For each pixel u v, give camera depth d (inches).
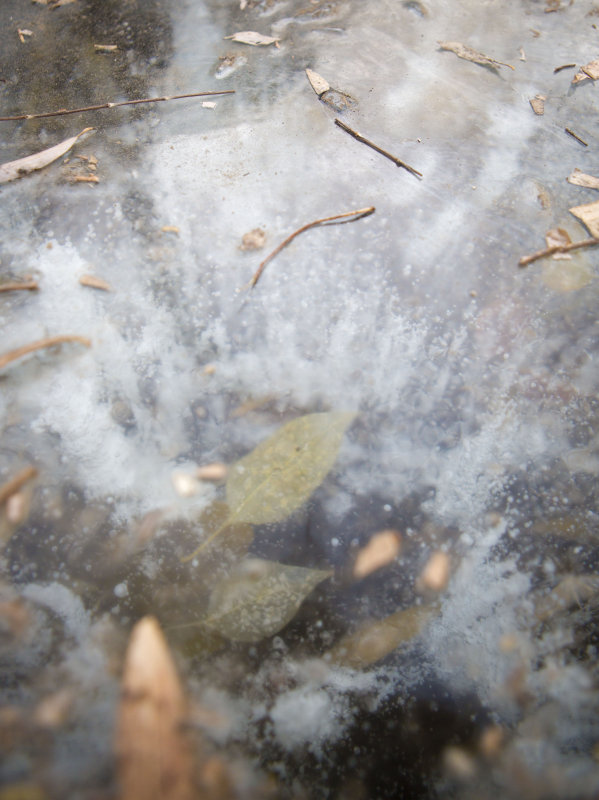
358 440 14.6
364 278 16.1
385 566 13.7
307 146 17.9
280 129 18.1
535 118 18.6
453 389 15.0
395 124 18.3
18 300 15.7
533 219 16.9
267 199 17.0
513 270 16.3
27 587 13.4
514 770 12.4
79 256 16.2
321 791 12.2
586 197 17.3
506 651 13.1
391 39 20.1
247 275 16.0
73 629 13.1
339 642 13.1
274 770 12.3
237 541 13.8
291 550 13.7
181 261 16.2
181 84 19.1
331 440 14.5
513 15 20.9
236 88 18.9
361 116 18.4
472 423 14.7
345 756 12.5
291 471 14.2
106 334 15.4
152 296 15.8
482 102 18.9
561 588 13.5
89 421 14.6
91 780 11.8
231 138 18.0
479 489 14.2
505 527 14.0
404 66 19.5
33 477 14.2
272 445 14.4
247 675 12.8
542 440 14.6
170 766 11.9
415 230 16.7
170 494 14.1
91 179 17.3
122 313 15.6
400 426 14.7
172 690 12.4
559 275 16.2
